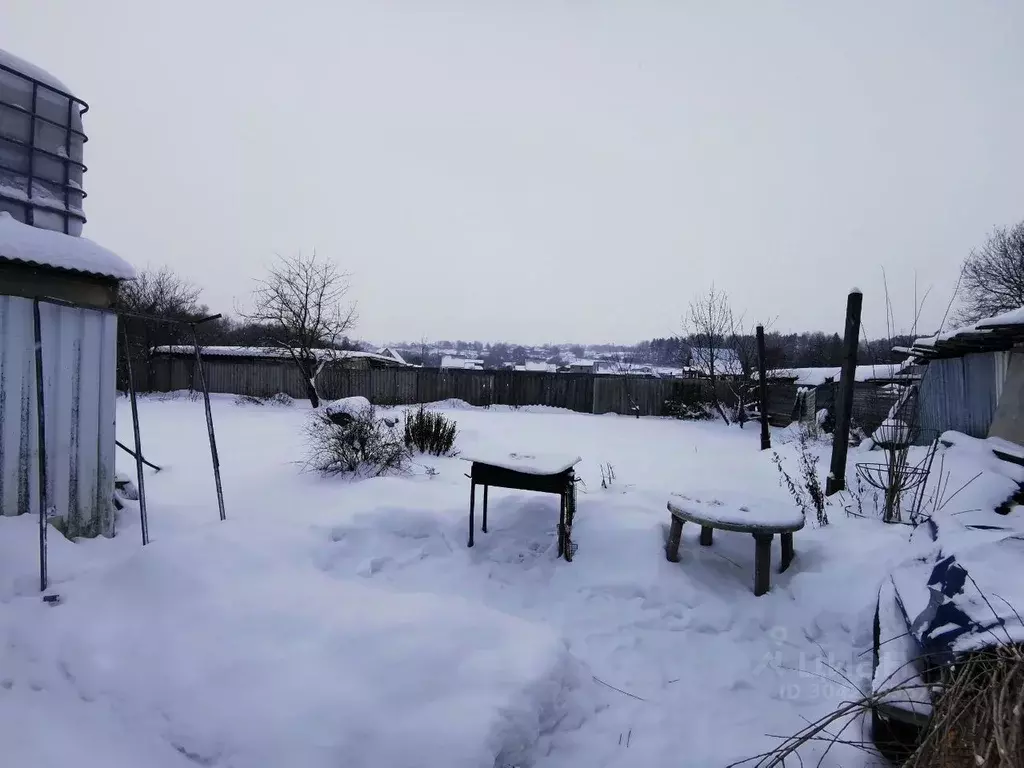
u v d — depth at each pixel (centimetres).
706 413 2123
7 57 420
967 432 875
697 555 450
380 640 267
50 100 450
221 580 318
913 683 229
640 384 2323
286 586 319
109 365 442
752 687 321
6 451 384
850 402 682
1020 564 259
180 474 788
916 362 1089
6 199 418
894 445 592
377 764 209
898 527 506
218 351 2506
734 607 390
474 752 215
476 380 2470
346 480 733
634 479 832
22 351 391
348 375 2419
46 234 400
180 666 254
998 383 778
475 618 298
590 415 2189
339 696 231
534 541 477
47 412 403
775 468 904
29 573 346
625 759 257
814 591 397
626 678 323
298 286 2270
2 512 382
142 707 240
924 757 190
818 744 270
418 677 245
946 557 286
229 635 271
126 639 276
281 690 235
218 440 1150
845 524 532
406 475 746
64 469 413
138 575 322
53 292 407
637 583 409
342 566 417
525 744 238
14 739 230
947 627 225
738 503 439
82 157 473
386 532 473
